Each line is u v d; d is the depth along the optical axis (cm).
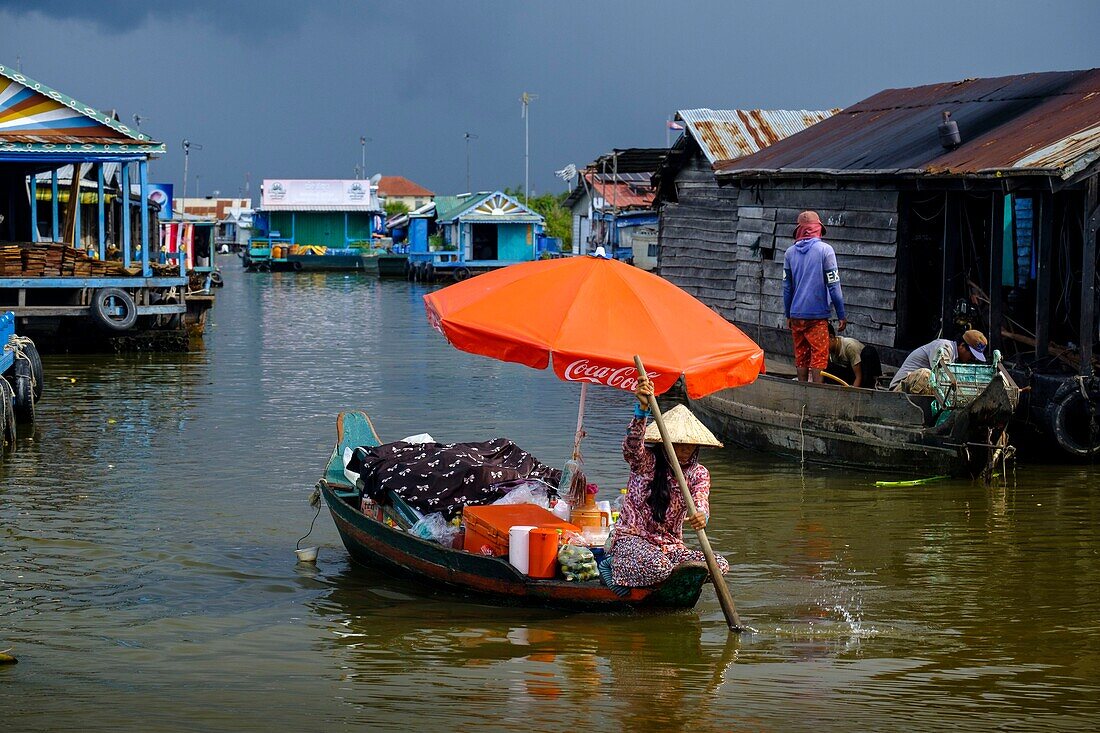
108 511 1142
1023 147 1412
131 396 1959
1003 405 1222
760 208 2009
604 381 815
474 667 733
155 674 721
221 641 782
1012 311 1622
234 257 10344
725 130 2225
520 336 822
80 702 676
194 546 1020
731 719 654
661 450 807
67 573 938
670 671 726
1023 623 820
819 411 1374
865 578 930
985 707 671
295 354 2661
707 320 864
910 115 1888
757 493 1236
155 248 4250
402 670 728
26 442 1515
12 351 1644
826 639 786
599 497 1230
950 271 1538
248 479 1295
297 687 700
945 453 1261
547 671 726
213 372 2311
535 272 868
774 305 1978
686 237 2317
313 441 1537
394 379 2222
